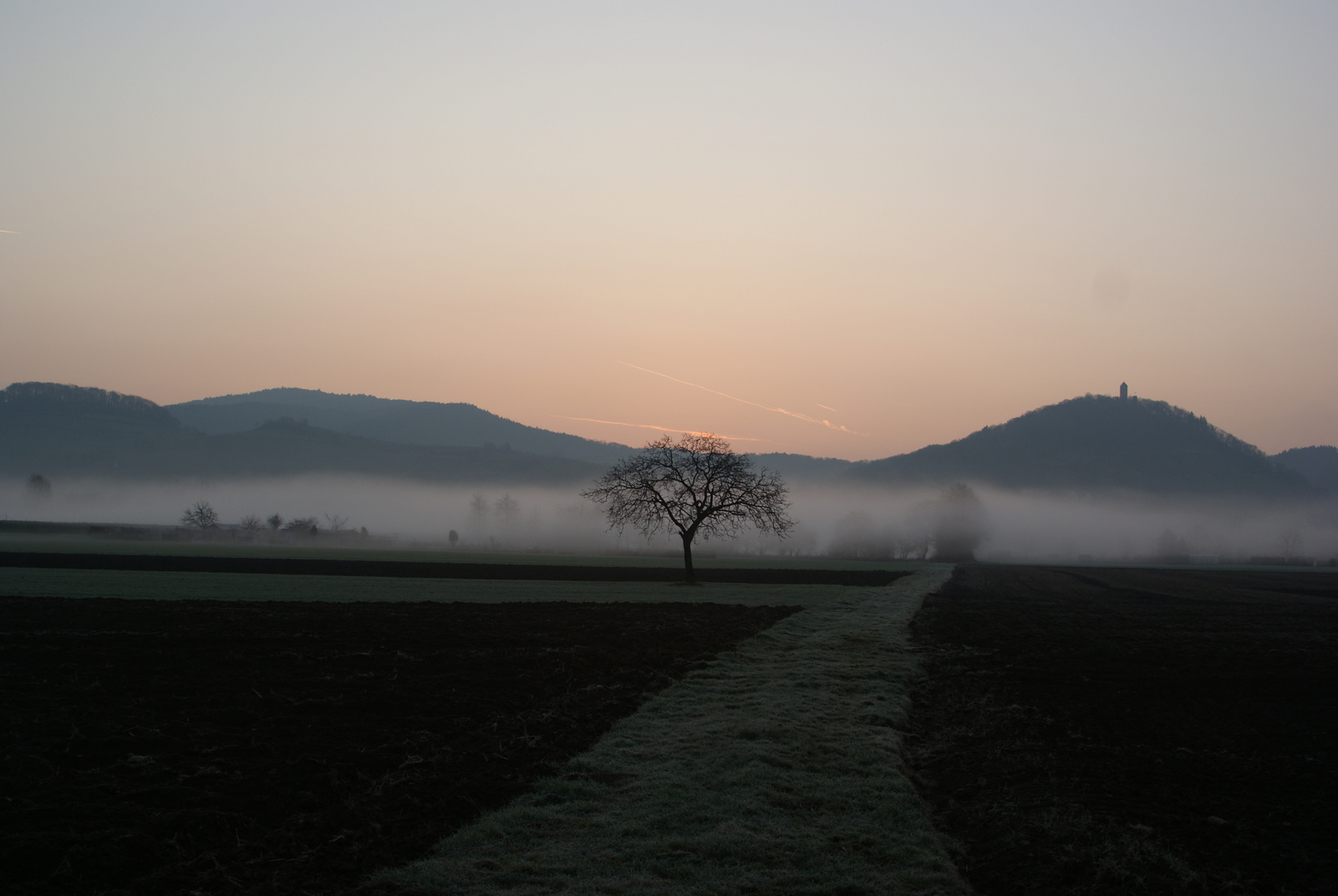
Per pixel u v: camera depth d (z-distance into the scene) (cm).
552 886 1041
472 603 4434
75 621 3194
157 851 1077
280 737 1617
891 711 1980
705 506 6975
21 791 1271
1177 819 1288
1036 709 2102
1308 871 1100
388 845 1155
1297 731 1902
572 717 1859
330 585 5519
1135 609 5247
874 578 8012
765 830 1238
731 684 2320
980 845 1220
